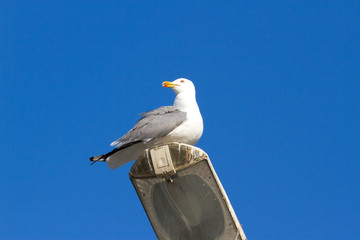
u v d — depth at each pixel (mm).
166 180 10602
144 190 11016
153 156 10477
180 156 10367
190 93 13273
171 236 11094
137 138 12086
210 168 10328
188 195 10688
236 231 10516
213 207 10578
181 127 12359
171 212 10953
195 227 10867
